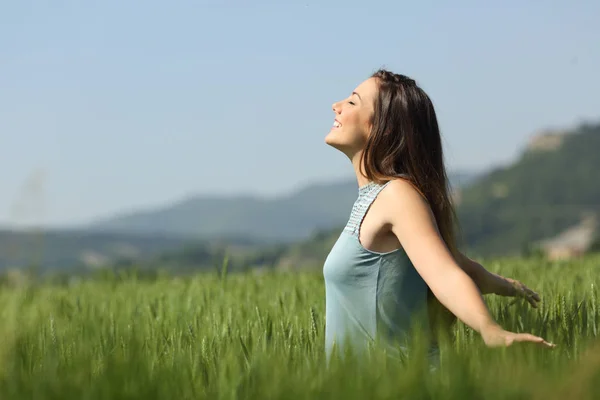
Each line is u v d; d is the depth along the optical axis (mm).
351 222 3631
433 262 3289
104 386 2041
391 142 3668
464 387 1929
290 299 4957
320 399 1981
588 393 1857
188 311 4676
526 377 2006
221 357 2826
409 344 3078
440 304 3602
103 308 5406
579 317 3395
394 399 1937
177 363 2627
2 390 2115
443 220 3711
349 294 3582
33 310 5152
